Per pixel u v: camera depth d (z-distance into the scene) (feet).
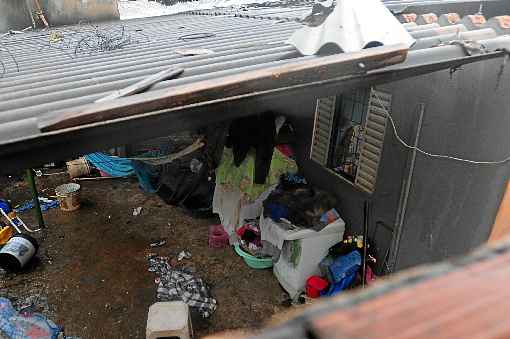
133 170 33.96
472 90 14.24
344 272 20.07
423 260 17.69
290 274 21.85
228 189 26.50
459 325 1.72
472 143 14.66
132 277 23.50
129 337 19.54
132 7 67.67
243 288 22.79
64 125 6.21
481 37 13.11
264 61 11.32
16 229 27.27
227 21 27.91
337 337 1.64
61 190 30.22
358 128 20.95
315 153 24.32
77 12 37.93
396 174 18.44
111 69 12.71
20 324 18.69
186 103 7.10
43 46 21.59
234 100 7.66
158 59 13.65
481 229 14.97
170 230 28.17
